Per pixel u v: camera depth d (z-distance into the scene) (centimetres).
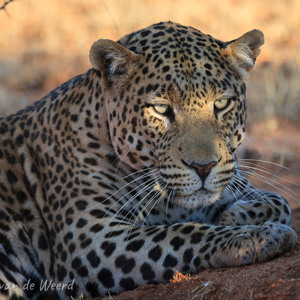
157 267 877
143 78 938
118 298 847
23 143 1056
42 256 998
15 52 2945
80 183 979
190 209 1031
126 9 3494
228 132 951
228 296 772
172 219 1028
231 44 970
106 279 907
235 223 988
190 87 919
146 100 930
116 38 3144
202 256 856
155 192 994
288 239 855
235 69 975
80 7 3631
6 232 990
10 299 955
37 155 1038
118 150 973
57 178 1005
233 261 834
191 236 878
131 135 951
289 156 1769
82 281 927
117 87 957
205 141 904
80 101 1023
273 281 764
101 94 994
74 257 934
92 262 916
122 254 898
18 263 988
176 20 3391
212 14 3541
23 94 2422
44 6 3625
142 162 965
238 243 834
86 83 1034
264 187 1581
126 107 949
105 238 921
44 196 1016
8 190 1019
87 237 931
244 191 1082
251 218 995
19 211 1012
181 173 902
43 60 2858
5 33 3231
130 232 916
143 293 844
